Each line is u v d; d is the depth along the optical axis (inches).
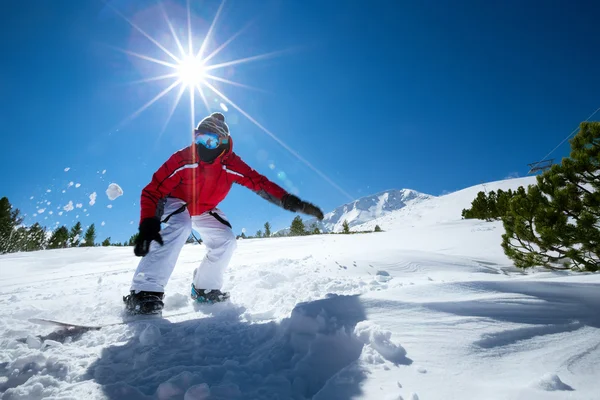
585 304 58.0
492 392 34.3
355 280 108.5
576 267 145.1
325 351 46.6
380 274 123.6
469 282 69.1
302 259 175.0
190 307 96.3
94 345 63.7
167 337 63.4
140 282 86.6
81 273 258.5
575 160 149.3
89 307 95.6
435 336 48.4
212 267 101.3
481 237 253.0
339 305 59.0
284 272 132.0
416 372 39.7
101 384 44.9
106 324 78.0
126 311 87.8
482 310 57.0
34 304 102.9
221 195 103.9
